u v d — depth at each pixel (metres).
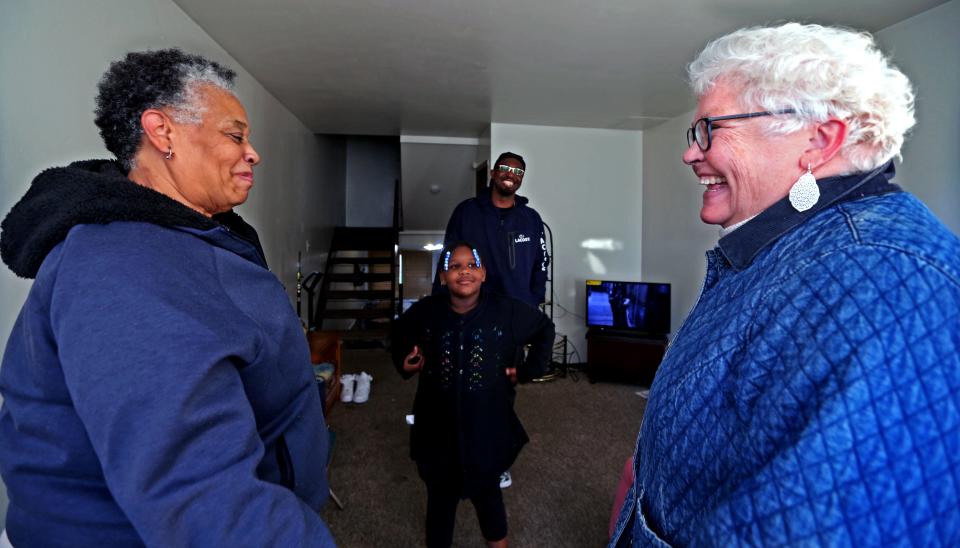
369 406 3.39
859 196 0.52
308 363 0.75
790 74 0.53
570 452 2.65
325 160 6.29
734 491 0.45
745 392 0.47
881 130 0.51
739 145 0.58
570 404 3.51
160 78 0.64
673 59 2.90
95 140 1.70
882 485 0.37
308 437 0.73
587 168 4.68
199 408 0.48
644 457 0.65
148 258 0.52
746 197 0.60
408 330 1.62
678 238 4.21
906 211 0.47
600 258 4.73
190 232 0.59
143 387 0.46
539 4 2.25
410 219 7.18
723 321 0.55
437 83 3.40
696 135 0.63
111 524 0.54
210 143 0.67
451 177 5.93
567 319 4.70
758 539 0.41
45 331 0.53
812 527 0.38
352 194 8.25
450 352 1.50
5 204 1.33
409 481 2.32
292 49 2.79
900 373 0.38
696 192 3.98
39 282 0.53
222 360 0.52
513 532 1.91
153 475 0.45
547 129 4.60
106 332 0.47
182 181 0.67
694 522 0.52
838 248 0.45
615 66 3.03
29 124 1.41
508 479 2.27
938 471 0.38
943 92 2.08
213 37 2.63
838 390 0.39
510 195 2.70
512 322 1.55
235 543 0.49
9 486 0.56
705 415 0.52
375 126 4.77
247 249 0.67
